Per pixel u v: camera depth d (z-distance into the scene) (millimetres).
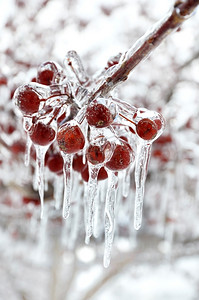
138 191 339
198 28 968
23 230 1037
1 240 1272
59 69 358
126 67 321
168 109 681
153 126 323
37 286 1396
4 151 530
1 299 1326
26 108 336
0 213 824
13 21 896
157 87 916
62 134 325
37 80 360
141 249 964
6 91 497
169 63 964
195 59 835
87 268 1220
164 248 939
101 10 1054
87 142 340
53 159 385
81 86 344
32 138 342
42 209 358
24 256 1314
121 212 653
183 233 933
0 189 709
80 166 371
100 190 405
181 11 295
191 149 651
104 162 333
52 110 340
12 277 1334
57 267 1072
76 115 335
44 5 949
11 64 659
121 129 346
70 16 1021
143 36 314
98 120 320
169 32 306
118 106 328
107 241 350
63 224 751
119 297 1698
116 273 1070
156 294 1705
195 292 1584
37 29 939
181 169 640
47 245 1174
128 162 337
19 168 555
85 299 1086
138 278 1469
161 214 821
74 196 418
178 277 1861
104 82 325
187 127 693
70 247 807
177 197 712
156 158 618
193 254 956
